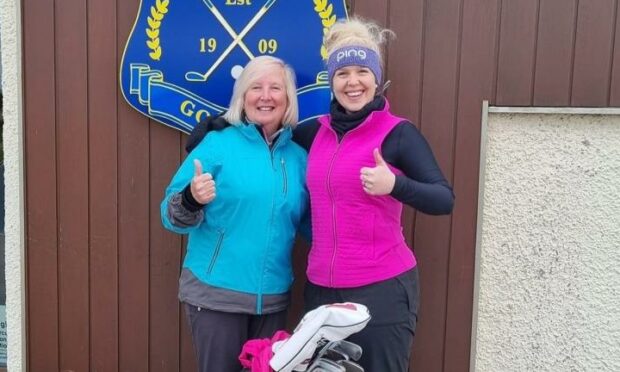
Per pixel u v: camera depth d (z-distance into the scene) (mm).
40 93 2277
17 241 2371
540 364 2262
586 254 2189
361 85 1753
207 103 2215
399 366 1811
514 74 2143
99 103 2270
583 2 2096
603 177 2152
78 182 2311
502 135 2186
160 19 2186
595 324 2213
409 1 2152
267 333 1904
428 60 2168
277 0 2160
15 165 2332
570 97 2127
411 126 1758
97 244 2334
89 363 2393
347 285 1767
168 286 2340
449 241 2230
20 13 2234
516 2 2119
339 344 1649
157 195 2297
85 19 2234
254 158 1817
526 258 2217
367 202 1732
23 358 2395
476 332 2242
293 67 2182
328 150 1810
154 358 2369
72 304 2369
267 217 1790
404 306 1787
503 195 2201
